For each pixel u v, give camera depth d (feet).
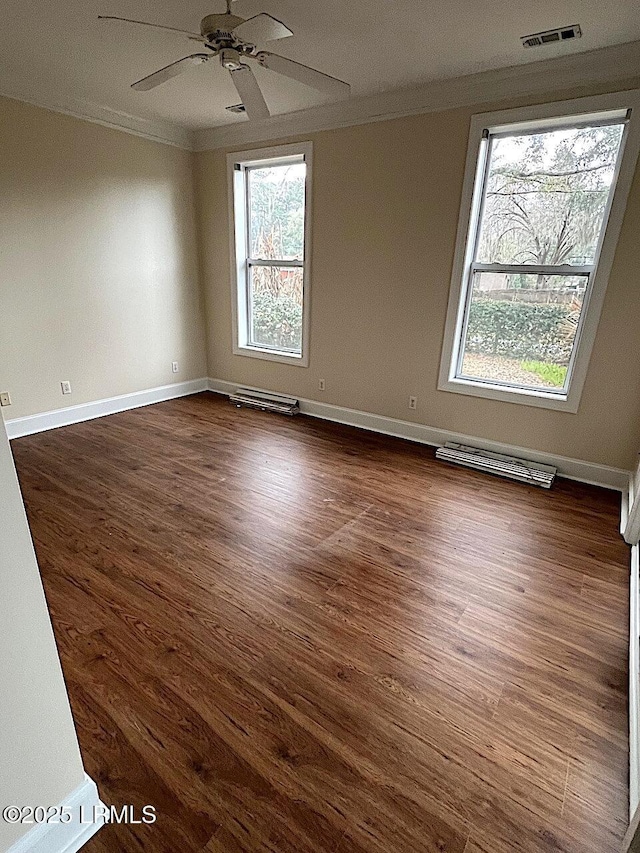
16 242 11.76
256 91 8.10
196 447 12.50
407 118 11.19
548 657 5.95
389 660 5.83
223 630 6.23
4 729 3.22
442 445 12.86
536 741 4.88
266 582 7.22
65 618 6.35
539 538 8.64
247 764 4.56
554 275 10.55
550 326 10.89
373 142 11.85
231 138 14.37
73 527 8.56
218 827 4.05
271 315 15.83
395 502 9.86
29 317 12.42
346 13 7.66
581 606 6.89
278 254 15.06
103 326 14.16
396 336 12.93
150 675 5.51
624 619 6.65
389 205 12.05
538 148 10.16
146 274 14.98
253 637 6.13
